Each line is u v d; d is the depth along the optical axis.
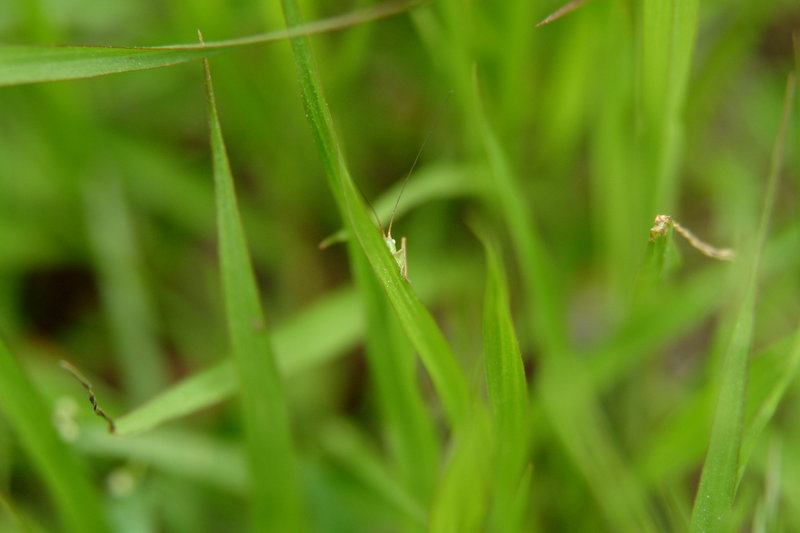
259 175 0.61
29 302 0.59
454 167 0.55
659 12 0.47
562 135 0.56
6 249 0.57
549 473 0.52
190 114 0.60
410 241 0.57
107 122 0.58
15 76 0.43
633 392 0.54
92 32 0.57
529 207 0.57
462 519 0.46
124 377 0.58
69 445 0.49
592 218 0.57
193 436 0.52
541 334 0.51
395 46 0.57
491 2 0.54
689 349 0.58
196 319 0.59
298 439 0.55
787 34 0.64
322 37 0.54
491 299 0.43
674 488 0.51
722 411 0.44
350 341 0.52
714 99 0.58
